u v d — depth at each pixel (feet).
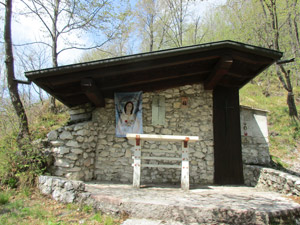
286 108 38.83
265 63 17.04
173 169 19.56
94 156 19.88
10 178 14.21
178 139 15.58
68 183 12.48
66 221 9.77
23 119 17.19
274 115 37.60
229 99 20.70
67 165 17.08
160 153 19.77
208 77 19.47
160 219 10.05
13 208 11.19
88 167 18.90
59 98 19.52
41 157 16.06
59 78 16.05
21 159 14.90
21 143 15.53
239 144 19.98
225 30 47.37
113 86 19.40
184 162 15.80
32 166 15.07
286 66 47.52
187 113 20.30
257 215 9.75
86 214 10.72
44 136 21.31
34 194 13.26
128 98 20.47
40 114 31.60
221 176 19.17
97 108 20.80
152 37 55.42
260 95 46.68
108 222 9.64
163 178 19.43
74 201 11.92
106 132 20.35
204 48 15.98
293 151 29.81
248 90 49.11
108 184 17.04
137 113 20.10
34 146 15.88
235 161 19.63
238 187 17.70
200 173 19.24
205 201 11.46
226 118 20.29
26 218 10.08
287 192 14.16
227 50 16.22
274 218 9.82
